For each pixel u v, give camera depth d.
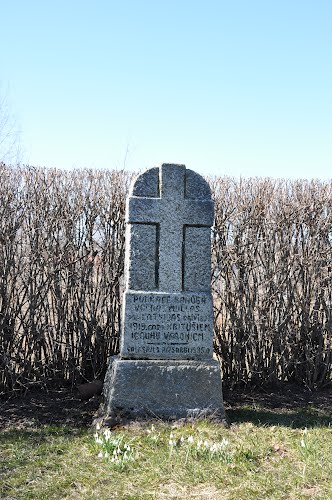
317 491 2.81
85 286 4.89
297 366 5.18
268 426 3.90
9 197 4.68
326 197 5.20
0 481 2.96
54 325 4.81
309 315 5.15
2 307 4.61
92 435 3.66
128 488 2.88
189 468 3.07
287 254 5.06
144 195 4.11
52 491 2.86
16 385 4.72
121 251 4.98
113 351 5.02
